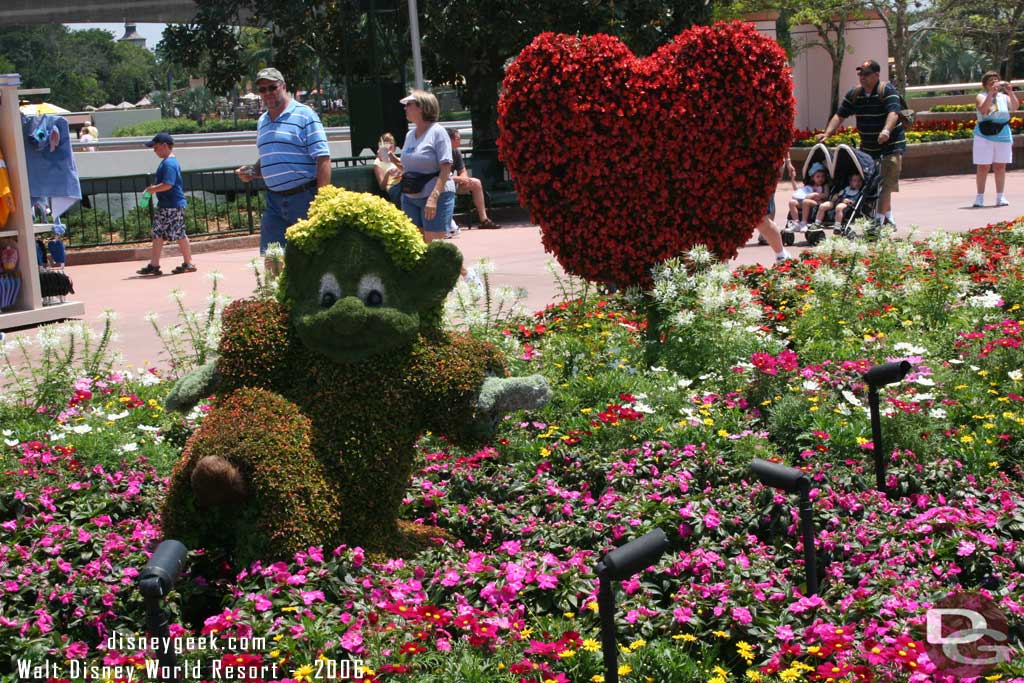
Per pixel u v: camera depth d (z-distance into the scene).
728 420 5.74
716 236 7.83
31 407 6.32
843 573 4.15
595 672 3.51
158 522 4.43
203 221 19.25
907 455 5.34
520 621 3.71
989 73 15.89
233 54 24.36
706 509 4.60
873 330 7.38
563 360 6.68
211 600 4.10
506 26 19.75
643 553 3.11
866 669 3.28
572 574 4.02
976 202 16.19
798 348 7.32
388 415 4.20
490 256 13.90
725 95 7.54
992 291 8.50
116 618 3.94
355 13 21.00
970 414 5.95
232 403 4.17
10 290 10.69
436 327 4.39
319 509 4.05
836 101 30.94
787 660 3.45
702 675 3.51
